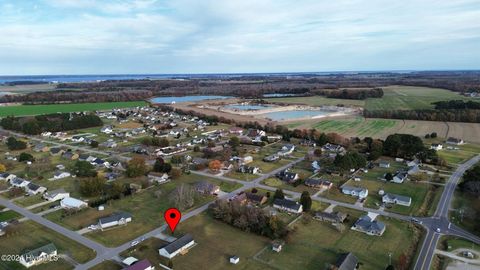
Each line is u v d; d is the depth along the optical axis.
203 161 136.25
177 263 68.69
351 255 68.75
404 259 67.81
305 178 119.19
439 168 131.38
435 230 83.31
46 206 96.50
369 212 93.00
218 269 66.62
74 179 119.25
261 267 67.44
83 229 82.94
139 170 121.94
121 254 71.75
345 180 119.12
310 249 74.44
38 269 66.31
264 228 80.19
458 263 68.81
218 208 88.69
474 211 89.25
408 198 99.25
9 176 117.44
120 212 90.50
